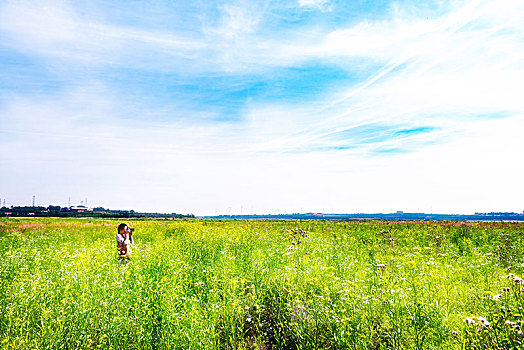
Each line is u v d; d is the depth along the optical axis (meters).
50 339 4.27
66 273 7.15
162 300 5.59
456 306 5.53
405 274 7.05
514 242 12.93
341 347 4.24
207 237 15.81
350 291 5.49
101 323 4.76
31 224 29.05
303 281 6.32
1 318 4.67
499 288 6.29
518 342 3.79
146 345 4.55
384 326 4.46
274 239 14.93
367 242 15.13
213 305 5.41
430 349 4.07
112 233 20.70
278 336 5.01
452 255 11.00
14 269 8.23
